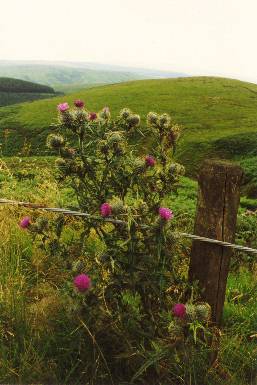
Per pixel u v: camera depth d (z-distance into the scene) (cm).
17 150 6125
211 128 6347
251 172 2905
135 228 327
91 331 334
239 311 452
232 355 369
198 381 340
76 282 305
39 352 348
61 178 353
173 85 9669
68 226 535
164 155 373
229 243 355
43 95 19525
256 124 6606
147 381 340
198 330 350
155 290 326
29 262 477
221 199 352
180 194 1344
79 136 351
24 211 556
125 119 374
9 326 370
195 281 349
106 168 343
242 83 10250
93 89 10694
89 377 336
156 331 340
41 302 404
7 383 329
